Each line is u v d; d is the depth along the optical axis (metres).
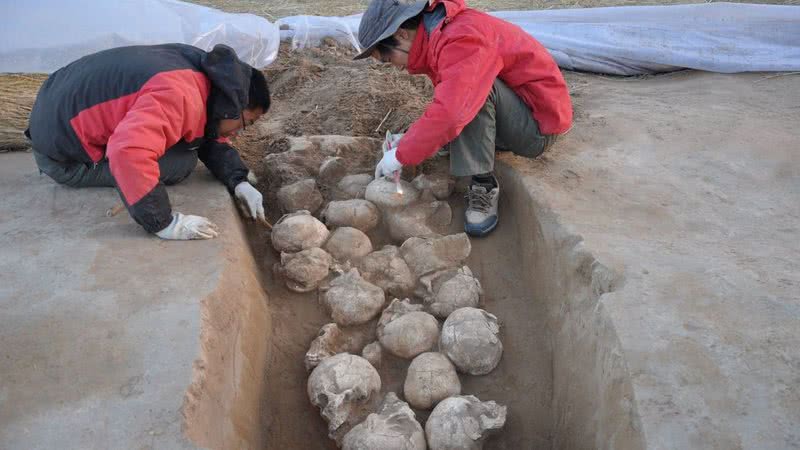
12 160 3.46
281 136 3.89
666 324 2.16
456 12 2.83
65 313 2.29
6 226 2.78
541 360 2.75
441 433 2.32
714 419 1.84
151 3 4.36
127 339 2.18
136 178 2.52
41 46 4.04
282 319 2.90
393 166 2.92
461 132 2.96
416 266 3.03
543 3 5.81
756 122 3.74
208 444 1.98
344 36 5.15
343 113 4.03
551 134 3.13
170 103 2.62
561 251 2.73
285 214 3.27
